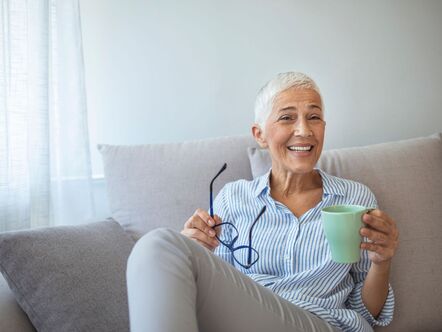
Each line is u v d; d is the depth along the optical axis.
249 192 1.55
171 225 1.68
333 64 2.29
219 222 1.42
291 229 1.44
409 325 1.52
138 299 1.01
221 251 1.54
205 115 2.29
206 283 1.14
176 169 1.75
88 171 2.05
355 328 1.32
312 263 1.40
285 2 2.27
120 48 2.24
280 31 2.28
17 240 1.30
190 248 1.13
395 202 1.61
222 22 2.27
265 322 1.17
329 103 2.30
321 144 1.46
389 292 1.38
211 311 1.15
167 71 2.27
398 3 2.27
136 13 2.24
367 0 2.27
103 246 1.47
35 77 1.93
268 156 1.75
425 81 2.29
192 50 2.27
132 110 2.26
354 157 1.70
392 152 1.70
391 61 2.29
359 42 2.28
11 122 1.89
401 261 1.56
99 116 2.24
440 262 1.56
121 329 1.32
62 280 1.30
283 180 1.52
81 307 1.29
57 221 2.04
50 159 2.02
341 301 1.38
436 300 1.53
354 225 1.10
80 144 2.04
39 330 1.28
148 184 1.73
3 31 1.85
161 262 1.05
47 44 1.94
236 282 1.17
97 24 2.21
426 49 2.29
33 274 1.28
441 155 1.71
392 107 2.30
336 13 2.28
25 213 1.92
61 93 2.02
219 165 1.75
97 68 2.23
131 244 1.59
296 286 1.39
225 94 2.29
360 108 2.30
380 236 1.14
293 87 1.44
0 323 1.22
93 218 2.07
